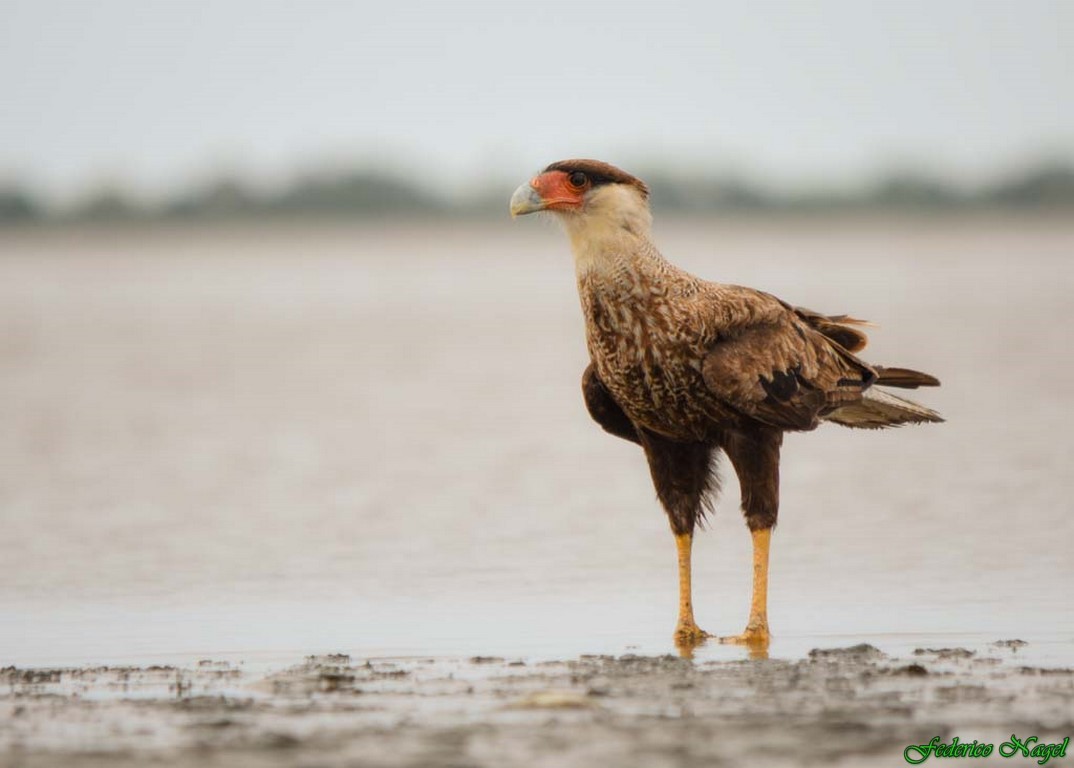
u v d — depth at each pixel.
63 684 10.51
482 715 9.15
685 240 129.75
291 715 9.27
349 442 25.92
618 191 12.16
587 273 12.23
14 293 74.50
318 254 126.88
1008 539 16.36
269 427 27.95
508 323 54.72
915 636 11.98
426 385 35.38
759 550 12.21
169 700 9.84
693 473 12.56
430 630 12.63
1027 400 29.66
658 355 12.04
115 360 41.34
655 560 15.80
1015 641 11.65
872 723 8.78
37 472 22.67
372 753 8.20
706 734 8.52
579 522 18.19
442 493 20.55
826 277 74.56
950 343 41.75
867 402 13.20
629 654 11.47
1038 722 8.78
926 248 109.62
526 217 13.02
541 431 27.20
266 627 12.84
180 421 28.86
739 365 11.92
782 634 12.20
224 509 19.27
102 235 143.62
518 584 14.64
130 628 12.88
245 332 51.38
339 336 49.81
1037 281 69.94
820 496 19.59
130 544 17.02
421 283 83.88
